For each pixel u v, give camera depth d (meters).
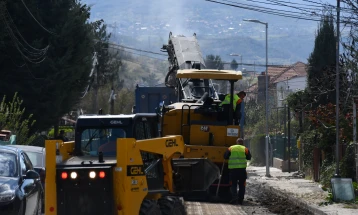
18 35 58.34
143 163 20.62
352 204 32.12
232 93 35.41
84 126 21.03
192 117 35.47
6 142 38.53
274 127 86.31
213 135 34.75
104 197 19.31
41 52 58.22
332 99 48.44
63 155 20.45
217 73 35.38
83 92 74.38
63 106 63.97
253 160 82.75
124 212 19.28
